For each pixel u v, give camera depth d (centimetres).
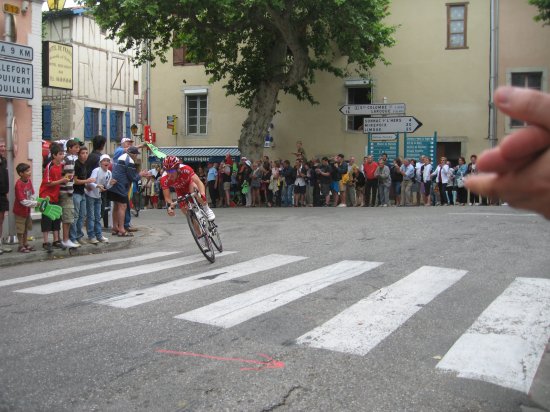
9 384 361
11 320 512
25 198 910
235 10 1869
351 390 343
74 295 607
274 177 2041
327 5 1891
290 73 2155
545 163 83
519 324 466
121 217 1139
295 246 939
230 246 972
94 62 2925
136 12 1845
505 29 2127
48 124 2830
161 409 320
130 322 495
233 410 318
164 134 2642
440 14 2202
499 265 717
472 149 2184
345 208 1780
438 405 320
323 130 2381
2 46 930
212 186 2236
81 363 396
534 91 84
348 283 636
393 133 2053
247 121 2216
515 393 333
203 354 410
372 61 2078
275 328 471
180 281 669
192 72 2589
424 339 436
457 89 2192
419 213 1425
